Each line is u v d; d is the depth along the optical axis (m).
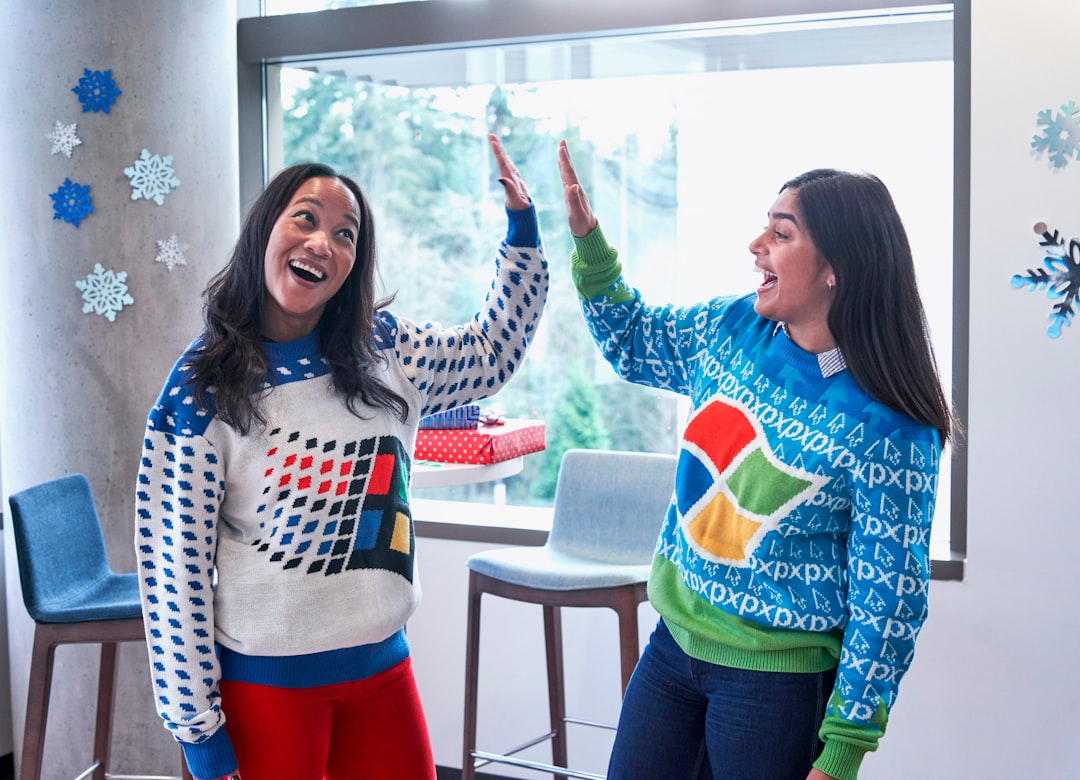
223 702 1.71
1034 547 2.88
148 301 3.05
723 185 3.36
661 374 1.93
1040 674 2.90
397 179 3.73
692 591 1.73
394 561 1.76
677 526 1.77
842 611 1.63
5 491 3.38
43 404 3.06
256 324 1.73
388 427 1.78
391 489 1.77
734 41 3.24
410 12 3.39
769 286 1.68
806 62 3.19
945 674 2.97
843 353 1.61
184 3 3.06
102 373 3.04
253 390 1.68
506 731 3.42
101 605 2.53
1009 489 2.89
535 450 3.01
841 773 1.58
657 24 3.14
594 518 2.91
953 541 3.00
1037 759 2.92
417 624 3.50
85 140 2.99
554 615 2.93
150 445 1.68
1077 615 2.86
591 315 1.94
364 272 1.79
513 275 1.98
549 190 3.59
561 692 2.97
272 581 1.67
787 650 1.65
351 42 3.46
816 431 1.61
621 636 2.53
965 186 2.92
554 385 3.67
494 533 3.39
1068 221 2.79
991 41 2.81
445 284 3.74
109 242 3.02
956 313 2.95
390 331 1.88
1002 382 2.87
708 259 3.41
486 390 2.00
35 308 3.04
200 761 1.68
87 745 3.14
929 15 3.00
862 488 1.58
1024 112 2.80
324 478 1.69
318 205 1.71
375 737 1.81
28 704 2.53
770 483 1.63
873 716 1.58
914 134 3.08
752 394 1.70
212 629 1.69
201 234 3.12
